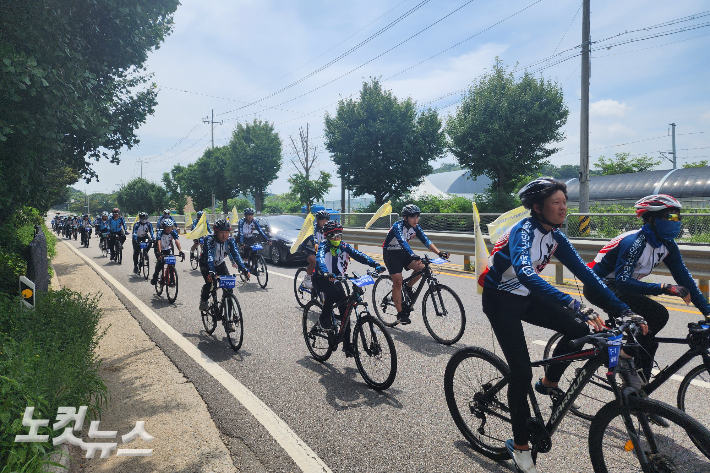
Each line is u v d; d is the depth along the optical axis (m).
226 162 54.84
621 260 3.37
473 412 3.21
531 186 2.66
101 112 6.38
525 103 26.33
